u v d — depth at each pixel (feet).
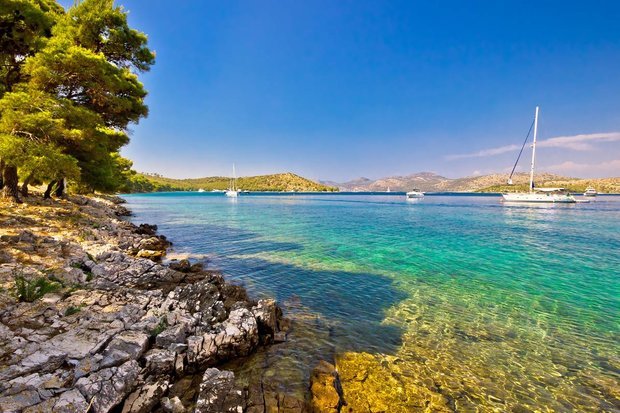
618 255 78.84
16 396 19.52
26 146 44.65
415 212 222.07
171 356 26.23
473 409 24.49
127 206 262.47
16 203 76.74
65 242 52.75
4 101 45.19
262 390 24.66
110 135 82.02
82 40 72.23
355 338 35.29
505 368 30.09
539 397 26.16
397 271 63.67
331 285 54.34
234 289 44.52
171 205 289.94
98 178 81.46
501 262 71.46
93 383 21.62
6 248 44.39
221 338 29.22
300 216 184.96
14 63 62.23
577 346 34.45
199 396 22.30
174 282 48.42
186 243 91.86
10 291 32.53
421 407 24.41
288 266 66.54
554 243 95.14
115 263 50.11
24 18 55.98
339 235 109.50
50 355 23.82
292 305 44.88
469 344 34.53
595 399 26.07
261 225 137.90
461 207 280.51
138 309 33.86
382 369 29.27
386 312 43.01
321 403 23.24
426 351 32.83
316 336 35.50
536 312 43.42
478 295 49.98
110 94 66.95
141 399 22.30
